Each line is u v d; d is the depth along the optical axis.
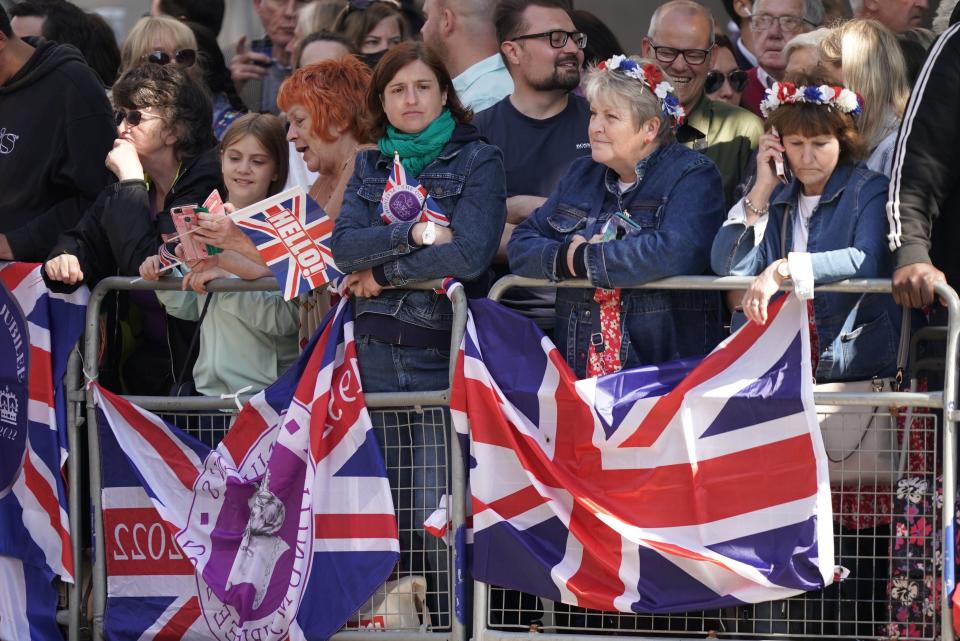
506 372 16.11
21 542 17.97
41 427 17.81
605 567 15.67
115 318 18.47
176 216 16.97
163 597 17.52
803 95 15.46
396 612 16.67
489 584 16.09
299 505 16.77
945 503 15.24
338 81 18.28
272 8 26.25
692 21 19.03
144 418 17.56
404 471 16.72
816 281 15.24
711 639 15.74
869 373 15.83
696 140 19.23
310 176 21.34
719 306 16.42
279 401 17.09
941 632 15.29
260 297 17.83
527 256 16.03
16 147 19.14
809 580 15.27
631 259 15.55
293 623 16.47
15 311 17.97
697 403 15.55
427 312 16.53
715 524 15.53
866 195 15.61
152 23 22.95
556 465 15.90
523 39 18.86
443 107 16.84
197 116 18.88
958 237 16.08
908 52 19.33
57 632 17.89
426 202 16.42
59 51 19.47
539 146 18.97
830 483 15.80
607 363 16.08
